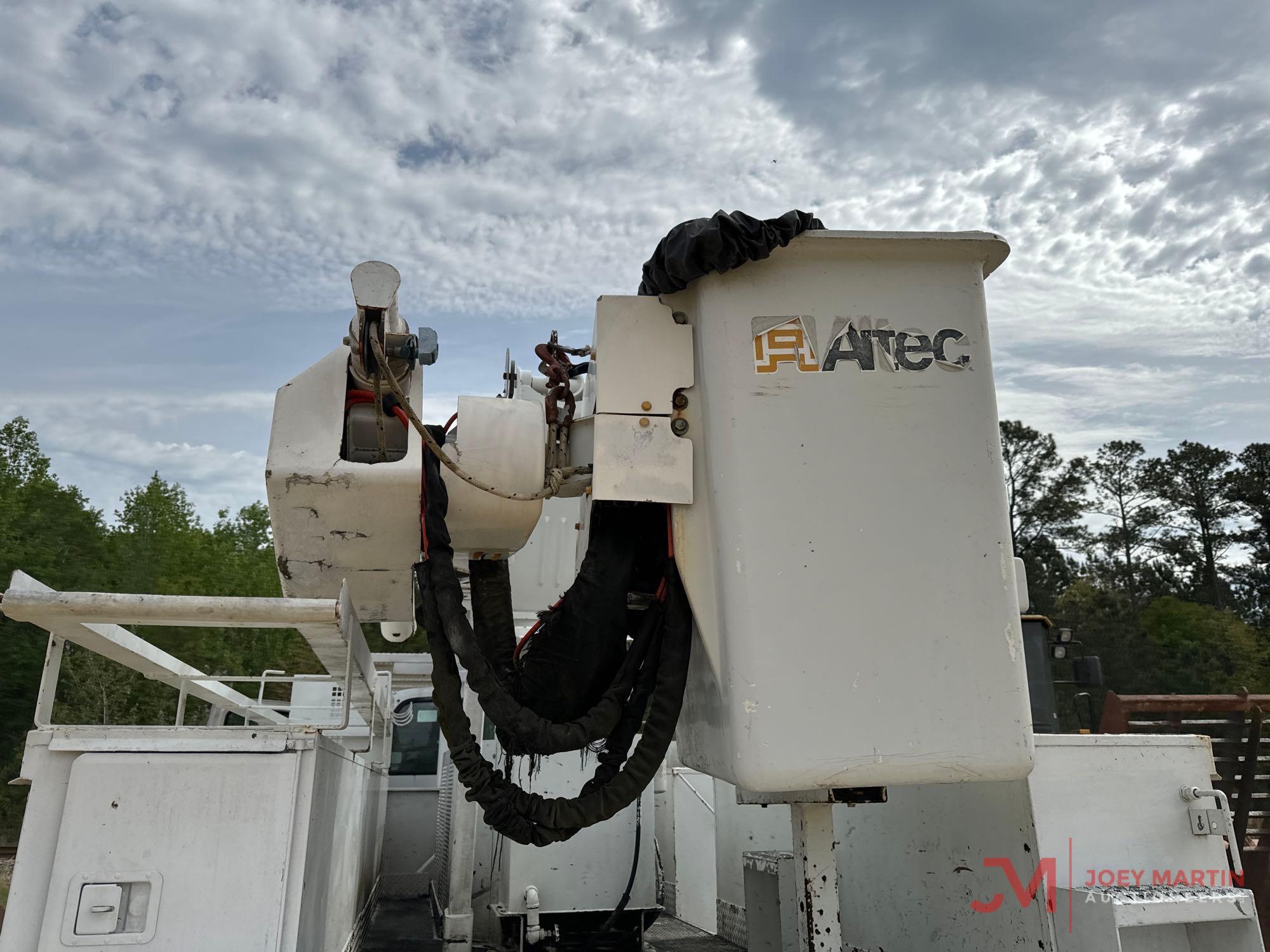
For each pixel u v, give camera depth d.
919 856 2.92
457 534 2.32
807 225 1.97
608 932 4.42
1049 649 3.90
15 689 17.95
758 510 1.85
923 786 2.93
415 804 6.82
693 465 1.98
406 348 2.11
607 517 2.19
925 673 1.82
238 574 31.34
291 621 1.95
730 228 1.84
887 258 2.01
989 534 1.90
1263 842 5.73
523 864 4.37
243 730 1.89
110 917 1.73
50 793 1.80
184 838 1.80
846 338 1.96
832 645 1.81
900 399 1.94
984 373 1.98
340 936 3.11
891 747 1.77
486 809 1.99
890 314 1.99
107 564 26.47
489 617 2.46
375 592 2.51
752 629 1.80
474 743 2.02
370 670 3.20
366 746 3.77
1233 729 5.77
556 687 2.14
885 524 1.87
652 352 2.03
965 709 1.81
